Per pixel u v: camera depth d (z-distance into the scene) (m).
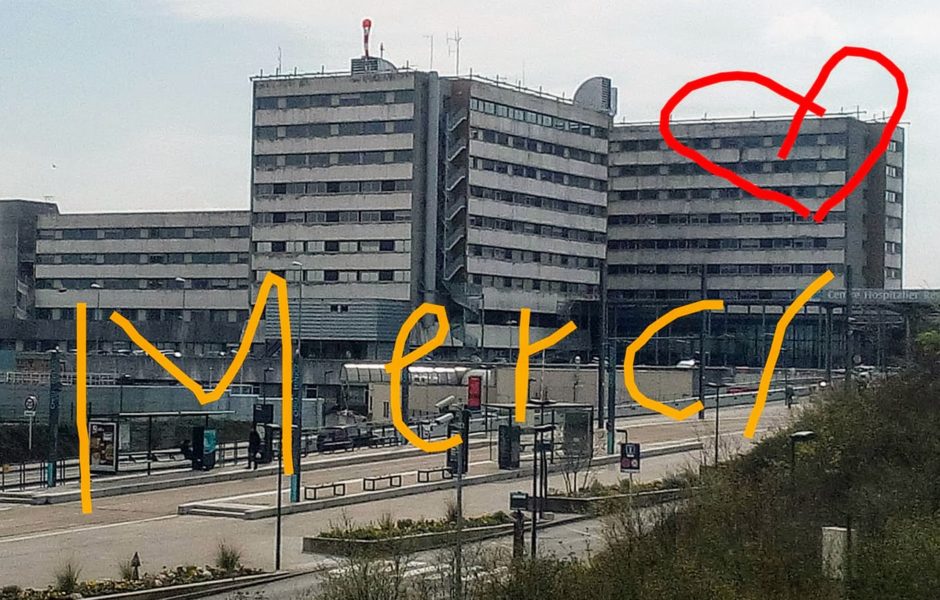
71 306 149.88
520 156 137.25
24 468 70.75
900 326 130.38
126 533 52.03
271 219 133.00
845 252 146.88
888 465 52.75
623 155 154.88
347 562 37.91
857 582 33.16
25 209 155.12
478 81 133.00
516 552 36.03
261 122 133.25
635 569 32.50
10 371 112.00
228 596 39.69
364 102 130.50
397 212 129.25
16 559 45.81
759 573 33.91
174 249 147.00
